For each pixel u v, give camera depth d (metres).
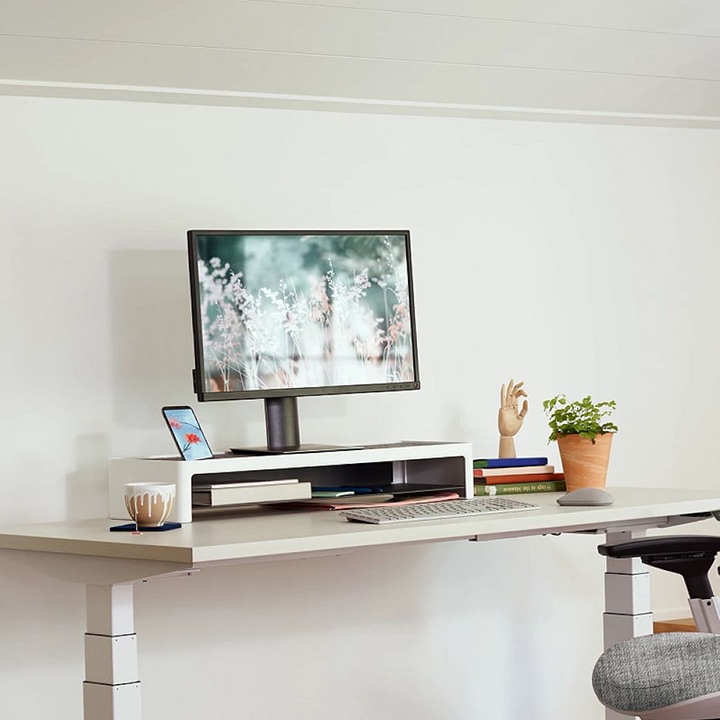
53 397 2.80
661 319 3.62
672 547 2.33
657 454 3.59
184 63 2.80
